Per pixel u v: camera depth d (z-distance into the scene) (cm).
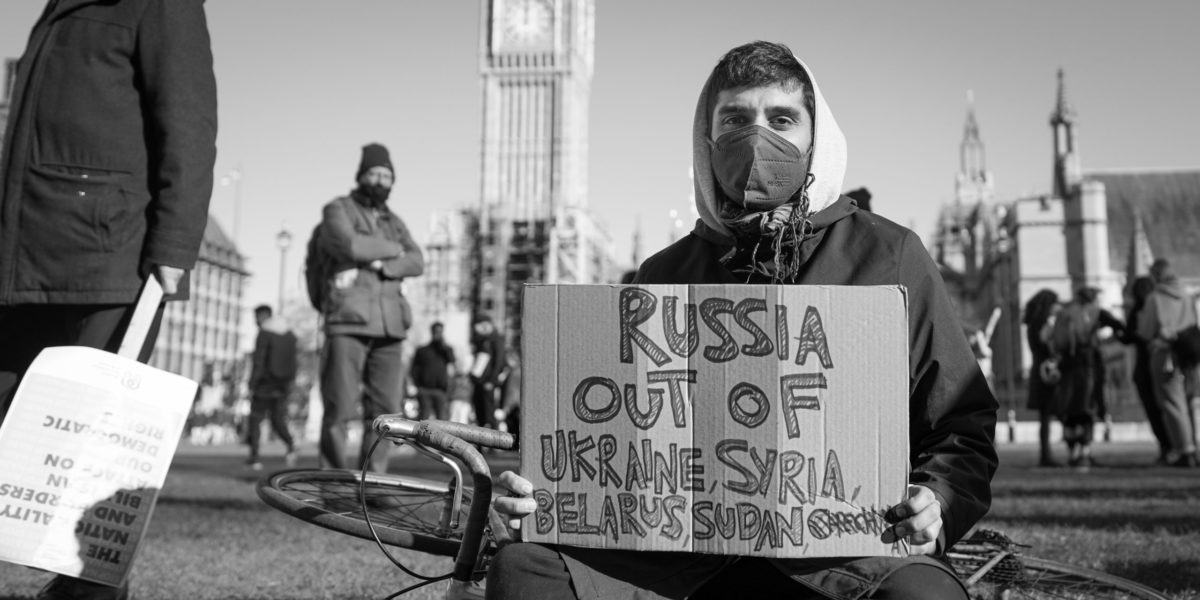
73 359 327
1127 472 1452
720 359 222
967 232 10100
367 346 841
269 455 2398
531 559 225
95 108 366
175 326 11500
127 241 364
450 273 10738
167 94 368
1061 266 7638
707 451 221
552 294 229
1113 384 5328
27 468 319
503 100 10762
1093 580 369
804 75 263
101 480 325
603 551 229
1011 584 362
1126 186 8788
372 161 841
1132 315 1603
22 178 363
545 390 228
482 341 2084
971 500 226
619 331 225
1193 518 730
